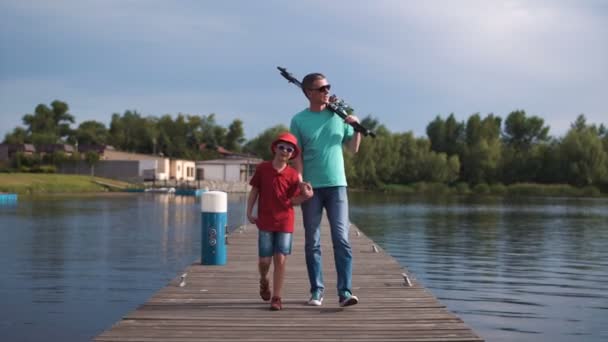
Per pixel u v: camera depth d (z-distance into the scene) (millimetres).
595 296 9805
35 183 55938
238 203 45875
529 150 82688
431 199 58594
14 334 7285
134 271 12016
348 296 5727
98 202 41719
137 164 70562
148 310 5676
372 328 5047
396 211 36125
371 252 10547
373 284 7125
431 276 11844
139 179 70062
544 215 33219
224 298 6258
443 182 82812
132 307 8758
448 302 9312
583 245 17609
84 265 12789
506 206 44781
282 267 5699
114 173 70562
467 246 17234
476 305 9094
